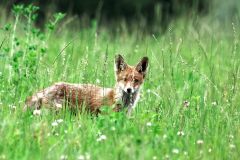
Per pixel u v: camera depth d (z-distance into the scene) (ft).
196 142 39.42
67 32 75.61
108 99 47.88
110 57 59.06
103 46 68.85
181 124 42.29
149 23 137.08
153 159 35.24
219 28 82.84
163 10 140.36
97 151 35.47
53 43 68.44
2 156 34.17
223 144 39.01
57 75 51.65
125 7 142.31
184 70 54.85
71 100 47.60
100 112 47.50
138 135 37.40
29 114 41.68
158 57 63.82
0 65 53.67
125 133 37.91
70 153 35.70
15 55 47.88
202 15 102.12
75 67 53.36
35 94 46.26
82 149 36.11
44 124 38.65
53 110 44.24
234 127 41.98
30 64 47.60
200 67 59.77
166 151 36.86
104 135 37.70
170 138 38.52
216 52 64.54
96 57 57.26
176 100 46.85
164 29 121.80
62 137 37.78
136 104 48.55
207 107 45.11
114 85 50.90
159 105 46.06
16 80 47.26
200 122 42.45
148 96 49.60
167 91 49.44
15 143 36.50
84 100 47.67
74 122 41.73
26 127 38.73
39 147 36.11
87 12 139.44
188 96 49.19
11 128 37.47
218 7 111.55
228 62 61.52
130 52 66.18
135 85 48.14
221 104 46.52
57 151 35.50
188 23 80.79
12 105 42.68
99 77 51.80
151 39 82.69
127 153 34.42
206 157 36.32
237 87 49.24
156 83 53.21
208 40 71.41
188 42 70.74
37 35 52.39
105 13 140.97
